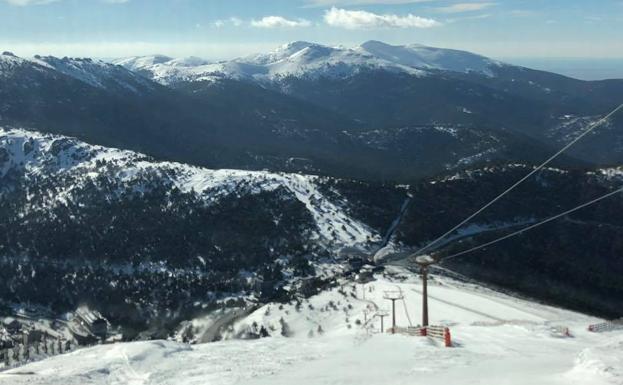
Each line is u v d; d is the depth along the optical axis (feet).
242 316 291.38
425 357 78.89
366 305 242.78
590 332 112.98
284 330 235.61
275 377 68.33
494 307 226.99
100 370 77.61
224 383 66.80
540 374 62.34
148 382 70.08
